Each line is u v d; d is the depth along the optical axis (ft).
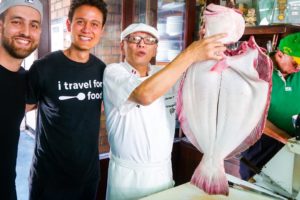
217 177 3.91
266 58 3.75
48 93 4.90
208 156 4.03
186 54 3.84
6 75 4.31
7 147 4.34
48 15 7.35
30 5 4.20
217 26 3.83
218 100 3.98
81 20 4.80
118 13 8.58
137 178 4.84
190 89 4.10
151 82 3.85
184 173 10.20
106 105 5.01
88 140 5.15
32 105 5.31
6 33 4.17
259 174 4.66
